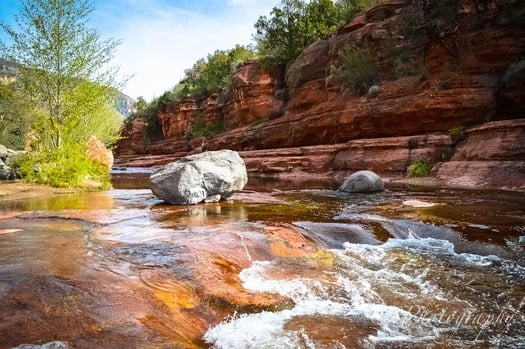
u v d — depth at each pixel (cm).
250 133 3384
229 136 3669
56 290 344
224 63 5362
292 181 1984
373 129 2162
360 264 568
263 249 579
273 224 714
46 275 381
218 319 366
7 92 1880
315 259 582
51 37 1468
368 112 2145
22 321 283
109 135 2330
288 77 3453
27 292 335
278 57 3697
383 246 669
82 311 308
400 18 2331
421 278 511
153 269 439
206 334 337
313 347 319
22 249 493
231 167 1075
